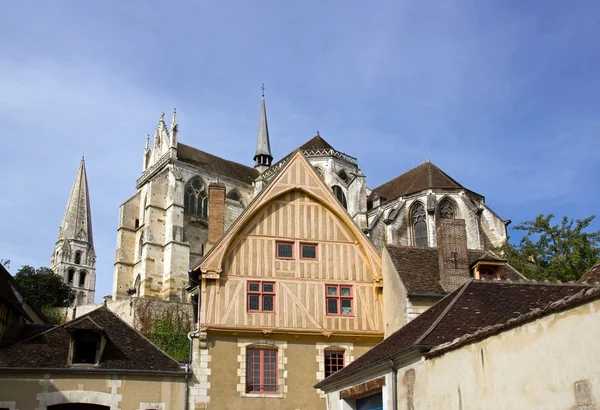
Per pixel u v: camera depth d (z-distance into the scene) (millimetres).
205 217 63062
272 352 24672
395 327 23891
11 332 23812
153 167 65000
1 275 26438
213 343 24125
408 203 53281
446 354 13500
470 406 12461
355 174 56500
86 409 21406
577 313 9898
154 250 58875
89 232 112750
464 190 52438
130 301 41562
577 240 36500
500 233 51812
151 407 22078
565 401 9977
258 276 25438
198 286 25656
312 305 25469
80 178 115562
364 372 17422
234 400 23516
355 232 26672
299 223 26547
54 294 57094
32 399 20750
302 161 27281
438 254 24688
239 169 70438
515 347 11250
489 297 16359
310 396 24234
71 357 21719
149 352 23359
